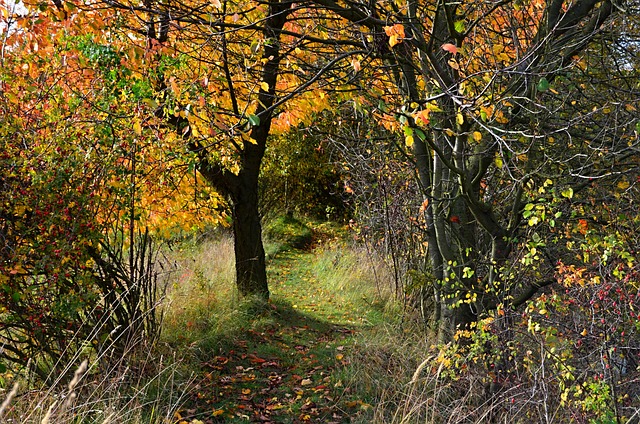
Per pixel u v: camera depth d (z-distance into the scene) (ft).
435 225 19.88
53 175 15.43
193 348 20.65
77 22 17.17
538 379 14.02
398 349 21.38
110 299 17.79
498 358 15.56
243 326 25.53
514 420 14.90
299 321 28.86
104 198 17.19
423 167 21.98
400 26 13.11
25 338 16.16
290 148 60.49
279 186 63.57
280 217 62.64
